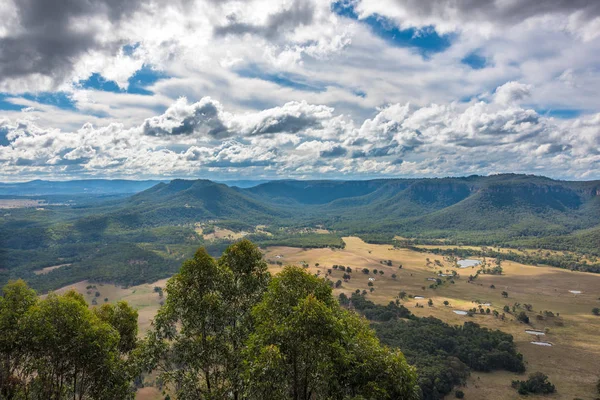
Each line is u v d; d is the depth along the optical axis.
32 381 36.66
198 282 31.95
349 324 35.03
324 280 34.91
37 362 35.03
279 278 32.09
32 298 39.94
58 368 35.53
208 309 31.30
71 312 35.28
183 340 32.41
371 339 35.19
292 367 28.28
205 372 32.41
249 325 33.81
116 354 39.88
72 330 34.38
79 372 36.75
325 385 29.22
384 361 31.22
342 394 29.47
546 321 177.88
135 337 46.69
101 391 36.41
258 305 31.42
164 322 32.22
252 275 36.44
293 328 27.08
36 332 33.34
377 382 30.05
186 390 31.69
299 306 28.05
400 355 32.00
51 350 33.72
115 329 41.97
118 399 36.72
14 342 34.31
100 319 41.72
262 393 28.27
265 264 37.75
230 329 33.25
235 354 32.72
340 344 29.08
